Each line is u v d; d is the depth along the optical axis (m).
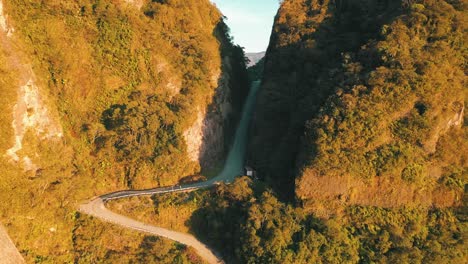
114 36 60.44
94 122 57.38
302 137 55.25
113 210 51.81
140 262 47.19
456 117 51.97
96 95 58.34
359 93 51.88
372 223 49.38
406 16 57.19
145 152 57.84
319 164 49.94
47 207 45.91
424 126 49.34
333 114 51.03
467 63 53.50
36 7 54.28
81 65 57.00
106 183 56.41
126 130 56.81
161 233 51.84
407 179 49.06
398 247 47.09
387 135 50.22
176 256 48.62
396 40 55.22
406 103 50.03
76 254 45.84
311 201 50.72
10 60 47.44
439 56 52.19
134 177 57.06
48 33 53.84
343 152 49.94
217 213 53.97
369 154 49.75
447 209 50.00
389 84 50.59
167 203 53.44
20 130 46.78
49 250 44.66
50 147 50.28
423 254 46.72
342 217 50.28
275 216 50.25
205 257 50.66
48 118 51.69
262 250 47.50
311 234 47.75
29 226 43.50
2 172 43.25
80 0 58.41
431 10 56.19
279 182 59.12
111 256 46.44
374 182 49.78
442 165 50.69
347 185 49.94
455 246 47.50
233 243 51.19
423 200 49.94
